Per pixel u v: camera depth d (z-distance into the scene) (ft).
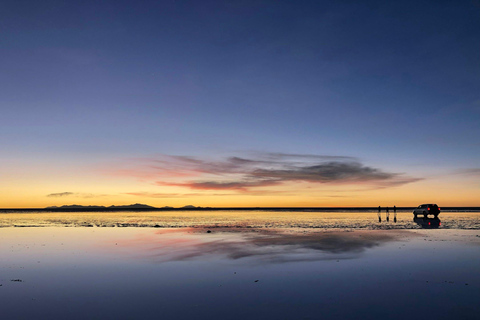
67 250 68.90
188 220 197.98
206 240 85.20
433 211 177.99
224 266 51.83
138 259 58.13
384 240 82.07
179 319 29.73
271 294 36.99
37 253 65.00
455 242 77.66
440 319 29.40
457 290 38.01
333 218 209.46
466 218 189.88
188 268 50.55
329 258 57.82
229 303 34.04
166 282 42.37
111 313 31.35
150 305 33.58
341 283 41.37
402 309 31.99
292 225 141.90
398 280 42.60
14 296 36.76
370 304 33.50
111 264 53.88
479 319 29.40
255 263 53.93
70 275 46.37
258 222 168.86
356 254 61.57
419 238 86.17
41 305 33.73
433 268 49.32
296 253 63.21
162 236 96.63
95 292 38.17
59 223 170.71
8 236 99.14
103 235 100.89
